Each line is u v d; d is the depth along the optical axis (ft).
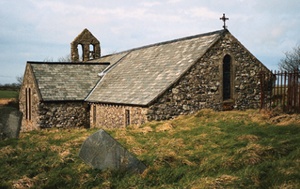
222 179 25.31
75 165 33.60
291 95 52.13
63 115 84.43
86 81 94.12
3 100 155.43
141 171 31.71
